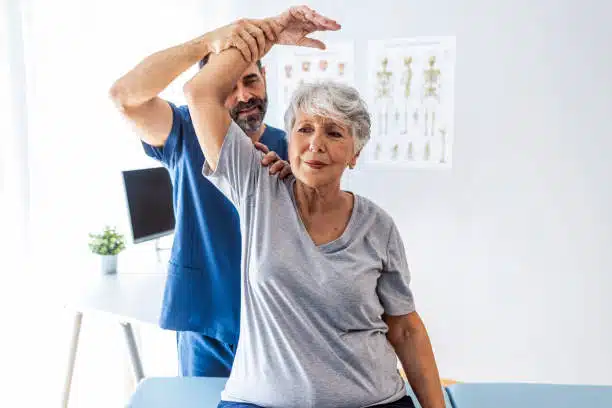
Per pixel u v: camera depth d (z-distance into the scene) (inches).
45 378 106.1
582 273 106.4
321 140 42.1
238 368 46.3
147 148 60.5
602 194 104.0
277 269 41.7
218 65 44.5
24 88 102.3
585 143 103.7
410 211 113.5
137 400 58.1
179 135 59.2
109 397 106.0
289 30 48.9
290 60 115.9
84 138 111.1
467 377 114.3
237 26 45.7
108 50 111.7
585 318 107.1
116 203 113.6
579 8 101.2
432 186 111.7
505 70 105.5
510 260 109.6
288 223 43.2
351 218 44.3
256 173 44.8
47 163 108.1
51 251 109.0
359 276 42.6
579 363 108.4
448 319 114.0
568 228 106.2
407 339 51.2
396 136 112.2
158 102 56.2
